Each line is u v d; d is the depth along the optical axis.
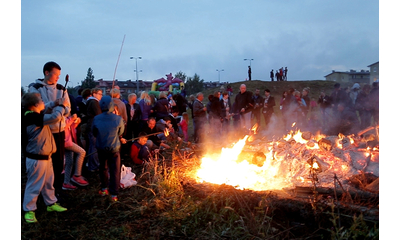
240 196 4.49
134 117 8.76
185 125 10.00
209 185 5.16
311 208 4.06
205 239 3.85
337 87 11.98
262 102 12.50
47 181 4.61
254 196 4.54
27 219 4.34
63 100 4.80
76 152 5.77
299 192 4.63
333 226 3.84
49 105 4.77
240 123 11.72
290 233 3.83
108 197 5.21
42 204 5.09
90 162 6.75
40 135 4.37
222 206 4.46
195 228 4.13
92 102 6.68
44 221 4.45
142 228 4.25
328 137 6.63
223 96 11.88
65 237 4.06
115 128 5.26
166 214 4.46
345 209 3.92
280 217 4.18
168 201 4.90
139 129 8.76
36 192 4.40
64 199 5.21
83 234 4.10
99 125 5.23
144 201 5.00
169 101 10.75
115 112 5.98
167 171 6.17
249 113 11.74
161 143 7.72
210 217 4.30
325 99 12.16
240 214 4.30
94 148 6.76
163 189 5.21
